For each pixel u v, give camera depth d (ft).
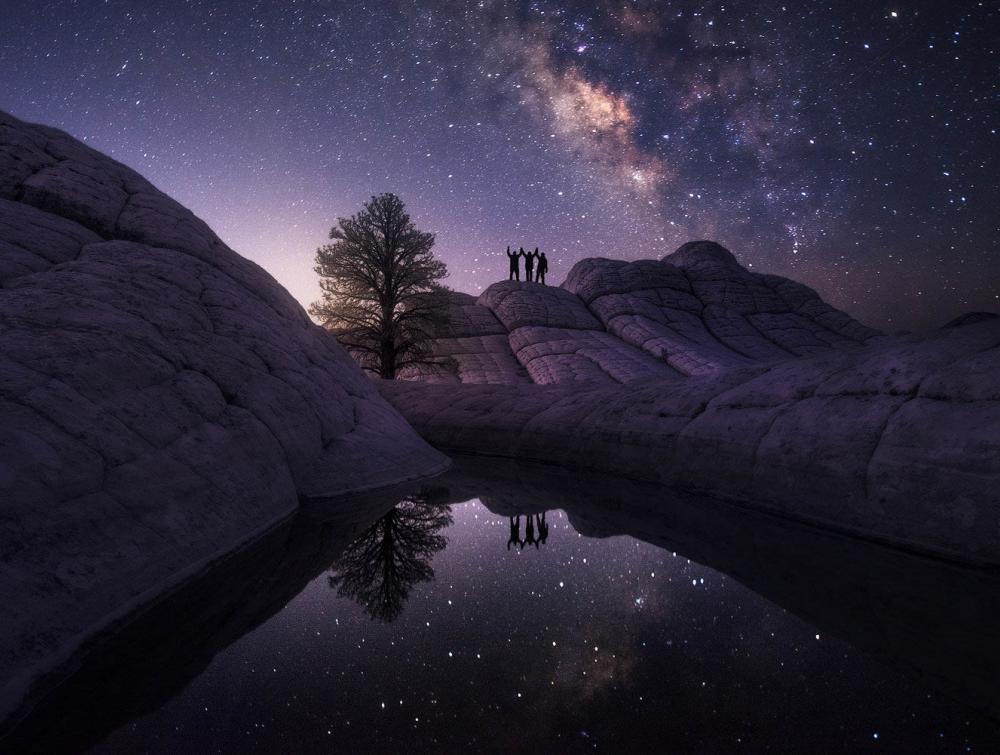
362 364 68.08
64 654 7.04
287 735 5.27
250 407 17.16
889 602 8.79
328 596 9.64
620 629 7.97
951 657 6.73
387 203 63.72
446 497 20.11
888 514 12.77
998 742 4.89
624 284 123.44
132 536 9.86
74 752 5.09
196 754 5.05
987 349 13.34
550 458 29.25
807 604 8.78
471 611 8.91
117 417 11.61
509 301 112.37
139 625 8.30
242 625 8.32
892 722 5.29
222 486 13.44
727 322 119.14
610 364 92.89
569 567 11.33
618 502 18.65
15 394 9.90
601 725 5.38
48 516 8.58
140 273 17.40
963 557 10.91
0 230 15.35
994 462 11.13
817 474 15.12
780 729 5.21
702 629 7.85
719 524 14.99
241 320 20.07
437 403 43.39
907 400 14.05
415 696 6.10
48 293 13.58
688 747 4.92
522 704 5.82
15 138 19.79
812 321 125.18
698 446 20.61
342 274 63.10
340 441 21.91
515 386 42.01
